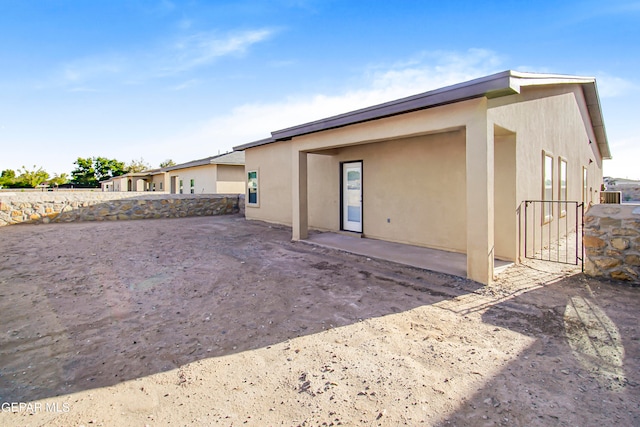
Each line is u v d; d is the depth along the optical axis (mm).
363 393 2475
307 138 8016
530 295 4492
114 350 3193
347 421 2182
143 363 2957
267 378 2701
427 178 7344
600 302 4191
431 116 5387
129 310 4156
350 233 9078
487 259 4926
